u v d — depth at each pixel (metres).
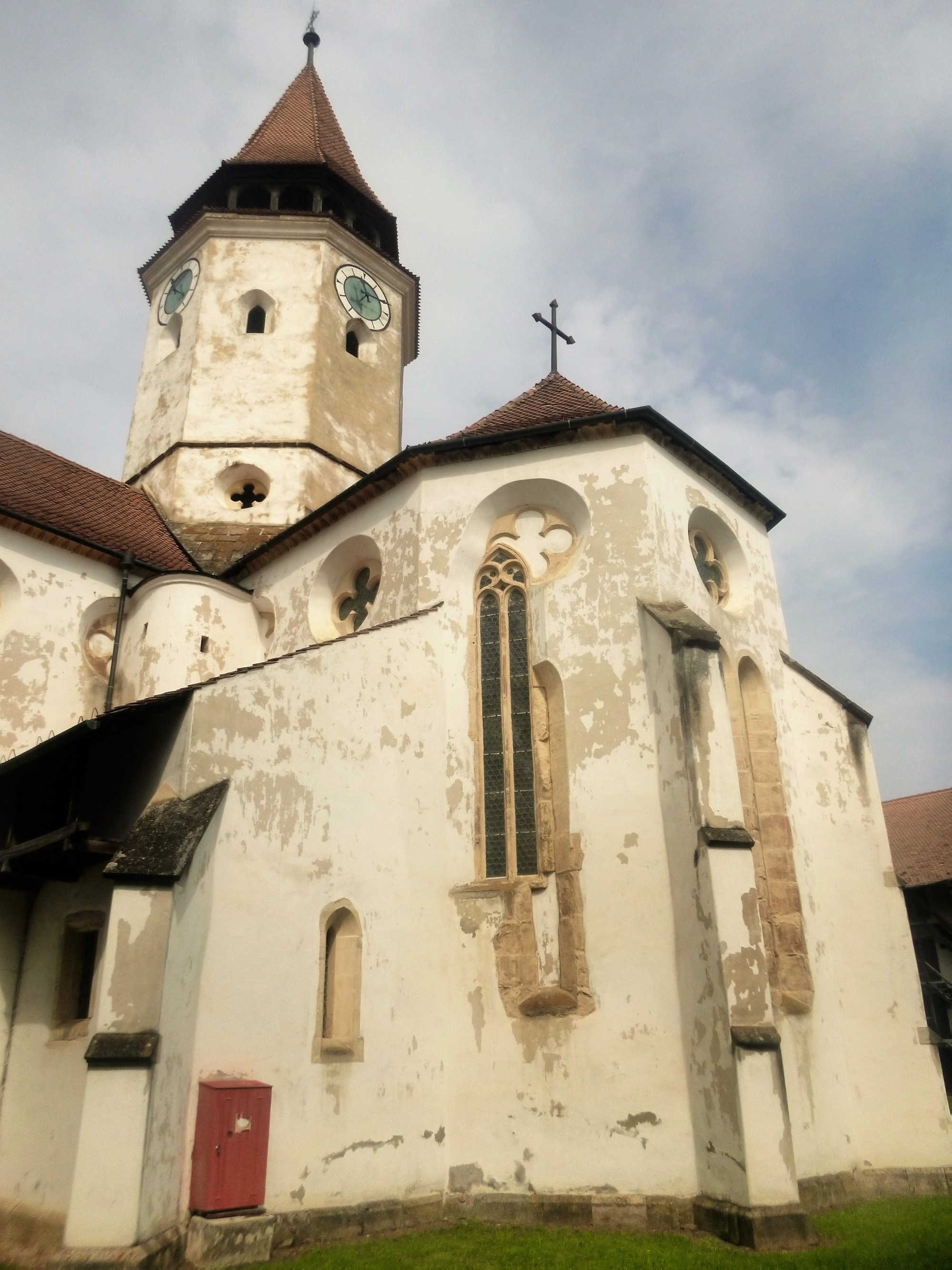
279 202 26.98
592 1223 11.48
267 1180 10.50
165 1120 9.70
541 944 13.18
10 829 12.64
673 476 15.56
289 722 12.45
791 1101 12.73
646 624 13.82
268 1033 11.05
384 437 25.38
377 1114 11.73
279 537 18.70
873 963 14.88
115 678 18.30
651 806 13.02
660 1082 11.85
